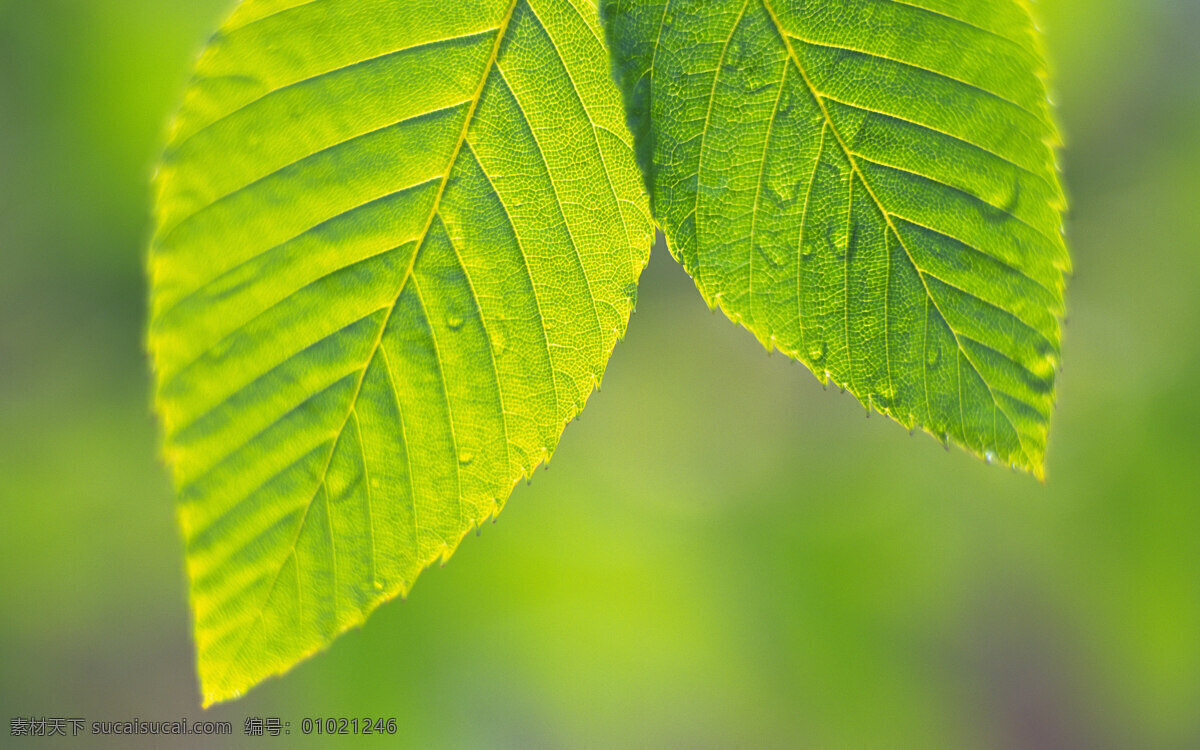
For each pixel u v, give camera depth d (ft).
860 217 1.27
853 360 1.28
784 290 1.28
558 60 1.26
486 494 1.29
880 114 1.26
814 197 1.27
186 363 1.25
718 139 1.27
